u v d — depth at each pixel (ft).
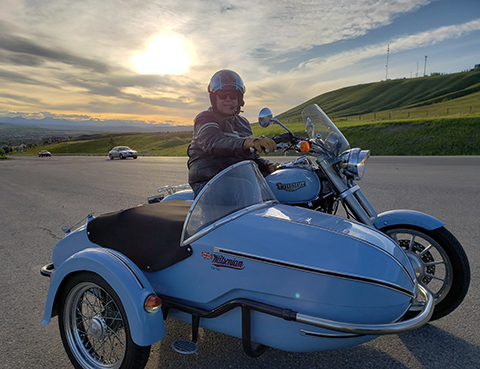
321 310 6.03
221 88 9.25
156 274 7.60
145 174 53.36
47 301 7.90
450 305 9.05
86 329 8.39
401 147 96.22
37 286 12.92
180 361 8.21
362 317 6.04
